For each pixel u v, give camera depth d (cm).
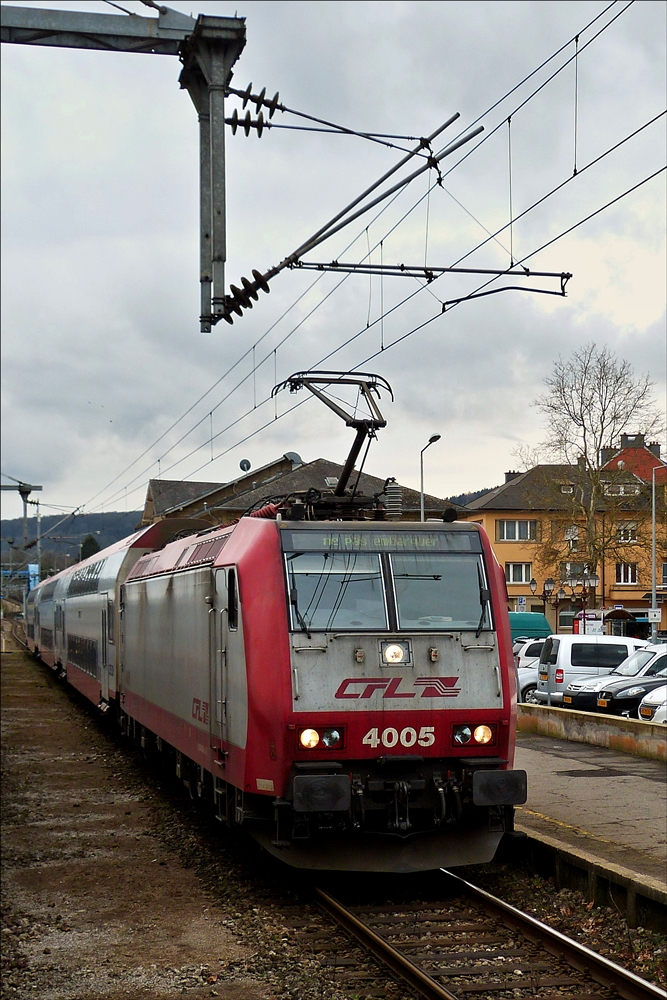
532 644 2995
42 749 2038
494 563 1015
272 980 733
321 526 996
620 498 4809
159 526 1966
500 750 963
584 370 4684
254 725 929
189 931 860
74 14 915
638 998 675
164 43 949
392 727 932
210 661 1097
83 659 2589
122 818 1341
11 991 728
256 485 5131
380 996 698
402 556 995
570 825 1110
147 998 709
